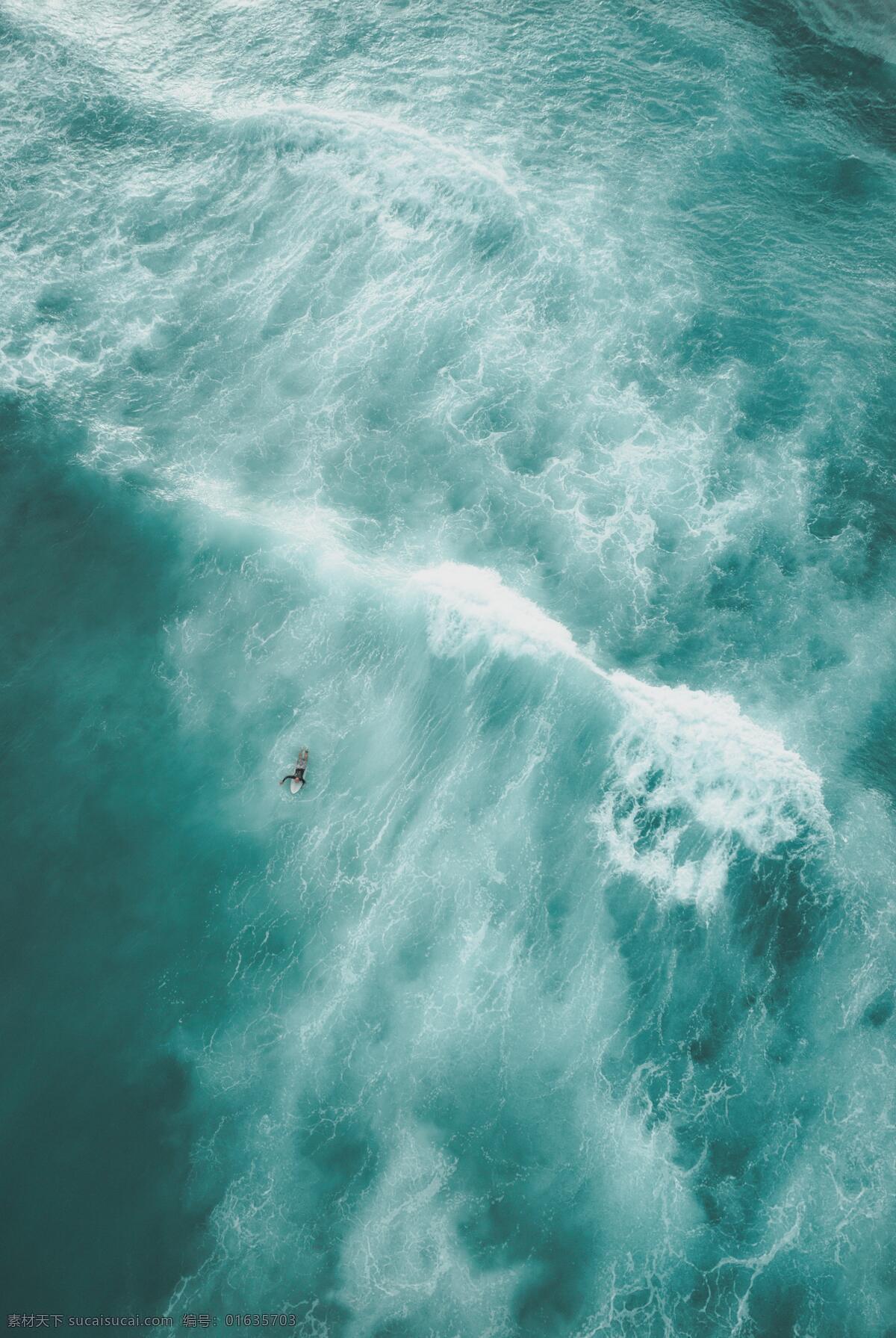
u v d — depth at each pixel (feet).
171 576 175.42
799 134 234.79
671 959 144.36
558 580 176.04
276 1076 138.31
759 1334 121.49
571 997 142.61
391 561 176.55
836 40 249.14
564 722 160.25
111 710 164.45
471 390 197.26
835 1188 129.08
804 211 223.92
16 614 171.83
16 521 179.73
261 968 146.00
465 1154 133.08
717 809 152.66
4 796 156.66
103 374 196.95
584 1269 125.90
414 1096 136.77
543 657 164.76
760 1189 129.70
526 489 185.98
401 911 149.38
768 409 197.16
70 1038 139.74
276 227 217.15
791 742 160.56
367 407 194.59
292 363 199.52
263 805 158.10
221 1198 130.21
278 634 170.81
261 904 150.92
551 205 220.02
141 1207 129.08
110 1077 137.39
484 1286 125.08
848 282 213.87
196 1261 126.21
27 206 217.97
